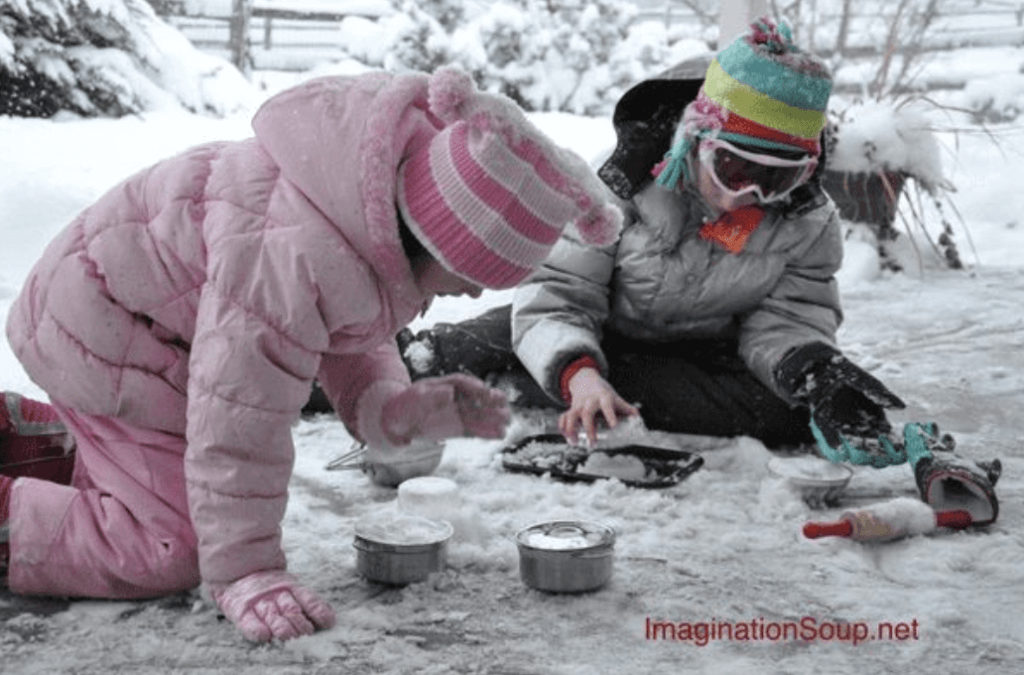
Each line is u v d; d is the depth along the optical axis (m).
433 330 3.84
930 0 16.33
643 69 14.70
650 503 3.12
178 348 2.44
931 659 2.35
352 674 2.23
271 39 17.50
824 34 14.27
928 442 3.19
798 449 3.67
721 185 3.13
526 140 2.17
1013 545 2.91
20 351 2.49
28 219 5.98
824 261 3.66
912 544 2.91
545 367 3.38
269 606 2.33
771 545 2.90
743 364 3.76
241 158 2.38
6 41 9.42
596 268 3.60
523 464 3.35
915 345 5.17
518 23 14.30
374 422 2.68
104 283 2.42
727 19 5.36
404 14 14.31
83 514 2.45
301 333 2.26
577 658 2.32
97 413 2.45
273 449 2.31
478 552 2.77
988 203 8.76
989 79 15.32
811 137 3.09
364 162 2.21
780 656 2.35
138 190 2.46
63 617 2.42
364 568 2.63
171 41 11.24
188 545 2.44
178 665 2.25
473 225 2.17
